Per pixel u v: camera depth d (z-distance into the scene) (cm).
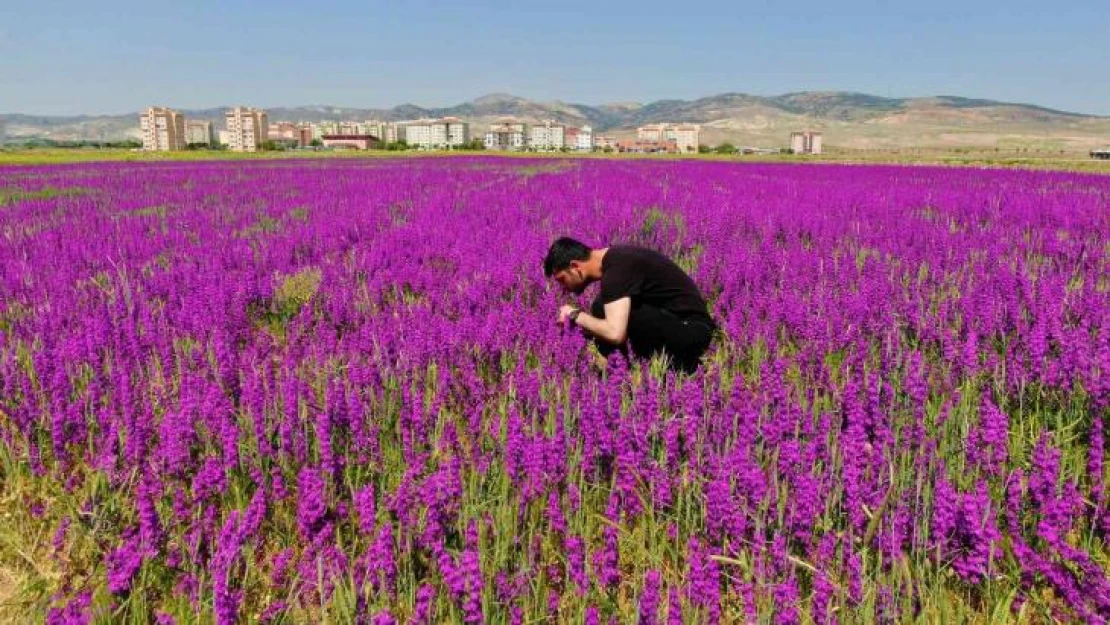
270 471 328
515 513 282
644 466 312
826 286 627
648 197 1530
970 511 246
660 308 471
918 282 623
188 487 333
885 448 306
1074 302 527
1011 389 395
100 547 294
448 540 282
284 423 337
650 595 217
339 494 314
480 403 389
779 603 232
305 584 251
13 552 293
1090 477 314
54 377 377
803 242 948
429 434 362
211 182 2361
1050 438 330
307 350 473
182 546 272
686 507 296
